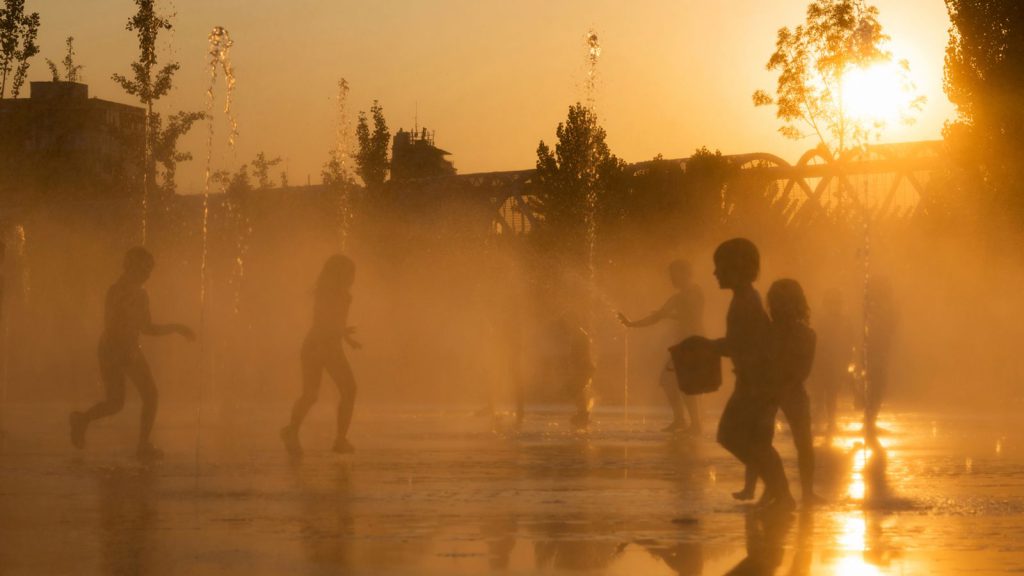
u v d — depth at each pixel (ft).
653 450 46.83
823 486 34.22
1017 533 24.34
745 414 29.66
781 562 20.57
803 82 152.66
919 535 24.08
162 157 138.21
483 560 20.86
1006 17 121.90
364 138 168.96
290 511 27.84
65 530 24.53
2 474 36.81
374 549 22.04
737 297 30.37
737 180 162.30
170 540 23.12
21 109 136.87
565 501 29.81
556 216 149.38
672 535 23.99
